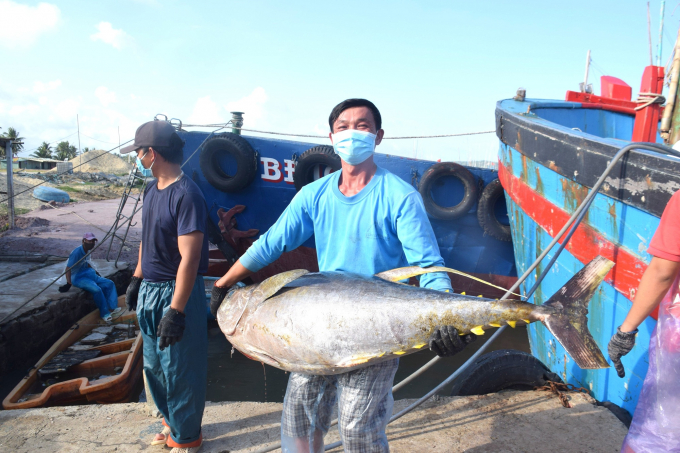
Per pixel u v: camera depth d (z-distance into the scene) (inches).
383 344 65.9
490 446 109.0
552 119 225.8
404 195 74.9
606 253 114.4
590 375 130.8
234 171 301.9
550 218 144.2
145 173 151.9
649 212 99.0
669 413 70.7
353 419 72.4
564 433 112.2
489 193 277.1
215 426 122.1
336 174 83.1
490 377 140.6
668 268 66.7
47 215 805.9
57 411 129.7
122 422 124.2
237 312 77.5
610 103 239.1
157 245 101.7
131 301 116.3
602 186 113.2
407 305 65.7
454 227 286.8
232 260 311.9
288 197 296.0
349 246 79.1
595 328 121.3
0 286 327.3
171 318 94.7
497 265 291.0
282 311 71.5
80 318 317.4
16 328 250.5
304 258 306.7
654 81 178.4
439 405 129.3
